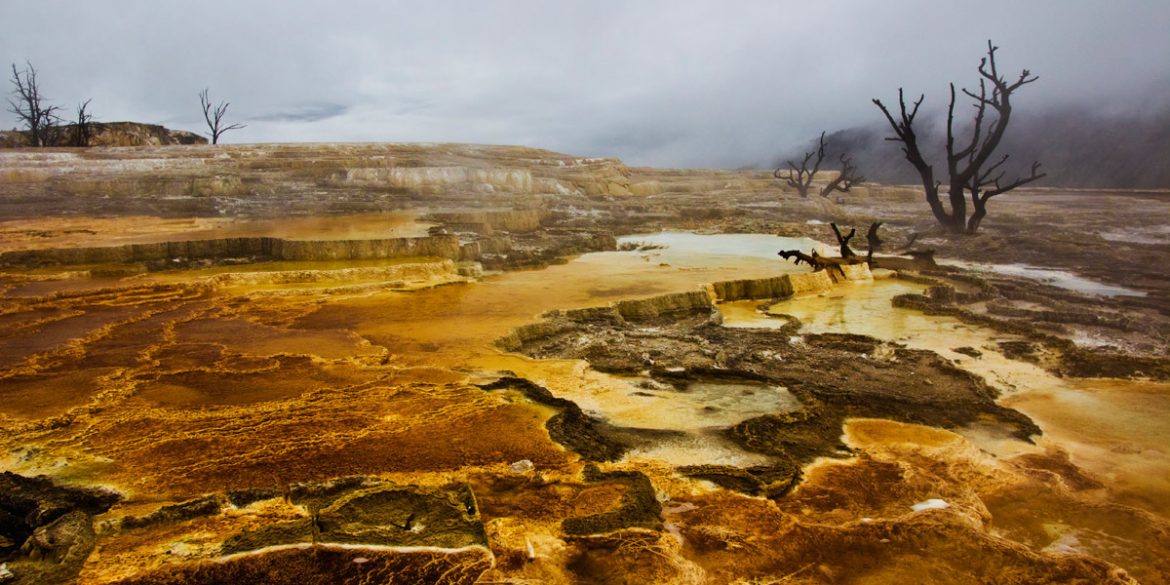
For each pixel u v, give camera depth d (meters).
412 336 10.42
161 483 5.62
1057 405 8.59
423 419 7.01
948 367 10.10
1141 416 8.21
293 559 4.68
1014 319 13.50
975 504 5.86
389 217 23.38
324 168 36.47
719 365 10.04
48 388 7.79
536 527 5.23
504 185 38.00
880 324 13.12
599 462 6.30
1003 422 7.92
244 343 9.84
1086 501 6.11
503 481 5.84
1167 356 10.91
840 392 8.67
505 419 7.05
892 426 7.54
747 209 37.12
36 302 12.22
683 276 16.09
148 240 16.72
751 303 15.12
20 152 35.81
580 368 9.11
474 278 15.44
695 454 6.58
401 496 5.48
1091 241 23.34
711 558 5.04
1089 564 5.02
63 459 6.02
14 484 5.62
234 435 6.54
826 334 12.20
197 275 14.32
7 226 20.53
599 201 38.28
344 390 7.83
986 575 4.93
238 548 4.78
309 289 13.45
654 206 36.97
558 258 19.64
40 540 4.86
